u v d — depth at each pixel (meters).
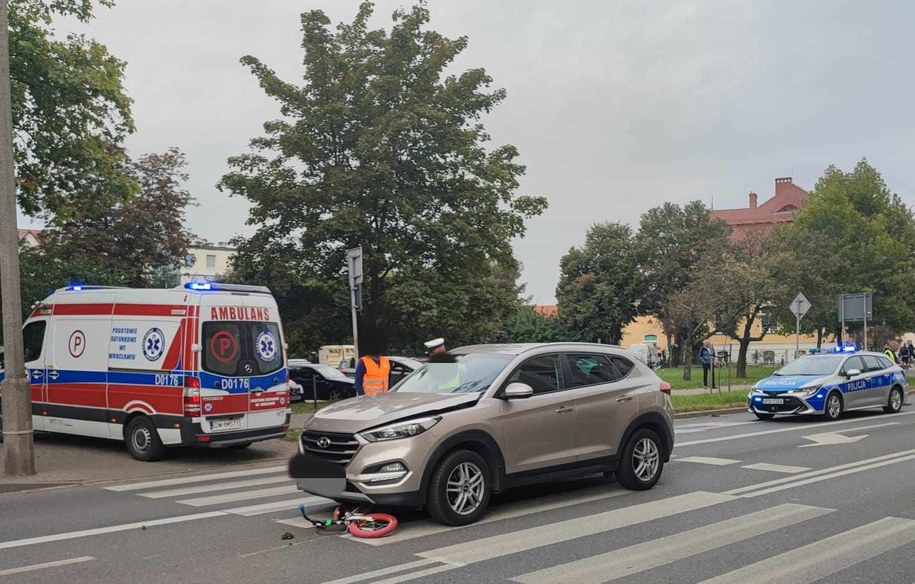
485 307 24.84
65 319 13.02
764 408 17.91
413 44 23.55
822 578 5.67
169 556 6.35
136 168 31.09
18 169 18.22
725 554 6.30
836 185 42.25
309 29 23.38
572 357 8.75
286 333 23.94
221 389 11.77
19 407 10.27
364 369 12.37
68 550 6.59
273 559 6.21
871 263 40.09
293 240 23.88
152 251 30.67
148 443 11.84
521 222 25.09
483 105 24.45
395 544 6.63
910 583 5.57
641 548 6.48
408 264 23.20
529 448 7.89
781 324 39.88
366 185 21.98
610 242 64.19
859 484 9.37
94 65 18.47
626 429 8.85
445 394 7.80
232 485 9.92
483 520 7.52
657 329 78.44
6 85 10.31
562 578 5.66
